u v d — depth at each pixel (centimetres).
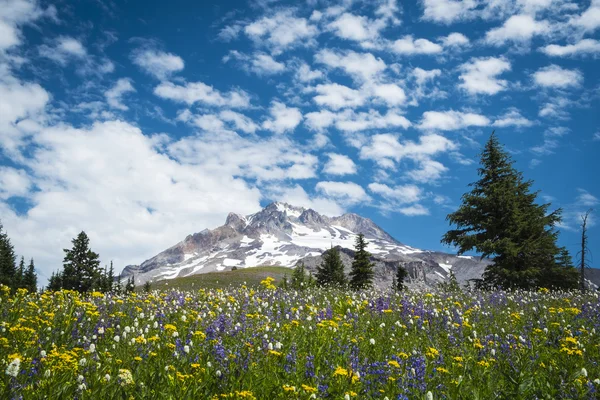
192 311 1126
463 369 713
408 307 1355
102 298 1376
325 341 852
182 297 1448
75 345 818
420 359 714
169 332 823
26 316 990
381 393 614
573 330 1038
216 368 662
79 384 544
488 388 635
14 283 6006
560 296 1825
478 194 3866
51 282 6119
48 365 580
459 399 609
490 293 1925
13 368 490
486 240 3522
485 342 919
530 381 636
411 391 618
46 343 791
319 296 1739
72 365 566
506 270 3303
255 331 930
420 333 1077
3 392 493
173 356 701
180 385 579
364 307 1356
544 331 991
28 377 562
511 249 3325
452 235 3831
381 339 995
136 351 727
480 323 1214
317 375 655
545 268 3394
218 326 908
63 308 1095
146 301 1362
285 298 1556
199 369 616
